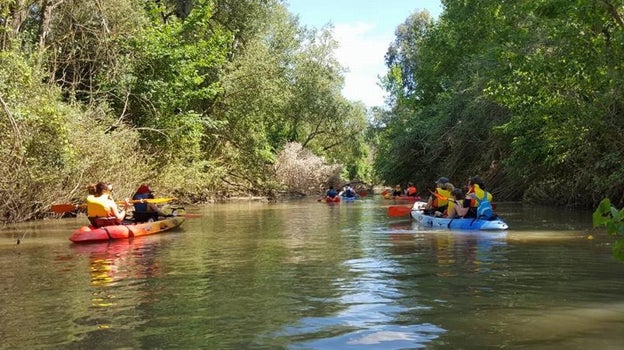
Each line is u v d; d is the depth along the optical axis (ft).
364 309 16.46
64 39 62.39
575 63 42.16
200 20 79.30
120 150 59.47
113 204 37.29
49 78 59.62
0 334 14.39
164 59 69.97
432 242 32.17
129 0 64.59
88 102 64.95
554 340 13.20
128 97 67.00
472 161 84.43
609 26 42.88
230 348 13.04
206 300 17.87
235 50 94.22
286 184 117.29
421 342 13.26
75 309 16.90
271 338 13.76
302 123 138.10
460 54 96.58
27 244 33.63
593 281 20.16
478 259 25.43
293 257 26.96
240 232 39.65
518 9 59.98
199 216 56.08
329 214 58.49
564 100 44.27
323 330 14.38
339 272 22.65
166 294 18.89
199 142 84.99
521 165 63.52
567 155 52.37
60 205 41.01
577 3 39.70
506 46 65.16
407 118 109.60
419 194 103.14
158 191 69.36
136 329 14.69
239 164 93.50
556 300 17.29
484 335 13.71
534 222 42.45
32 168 46.80
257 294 18.69
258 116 91.50
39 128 46.83
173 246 31.99
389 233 37.65
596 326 14.34
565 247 28.91
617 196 50.62
